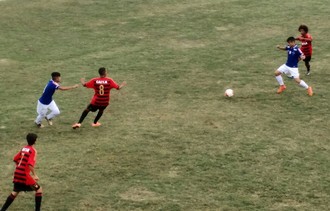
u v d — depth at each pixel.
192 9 31.19
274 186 13.03
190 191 12.81
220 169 13.91
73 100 19.09
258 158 14.50
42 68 22.50
